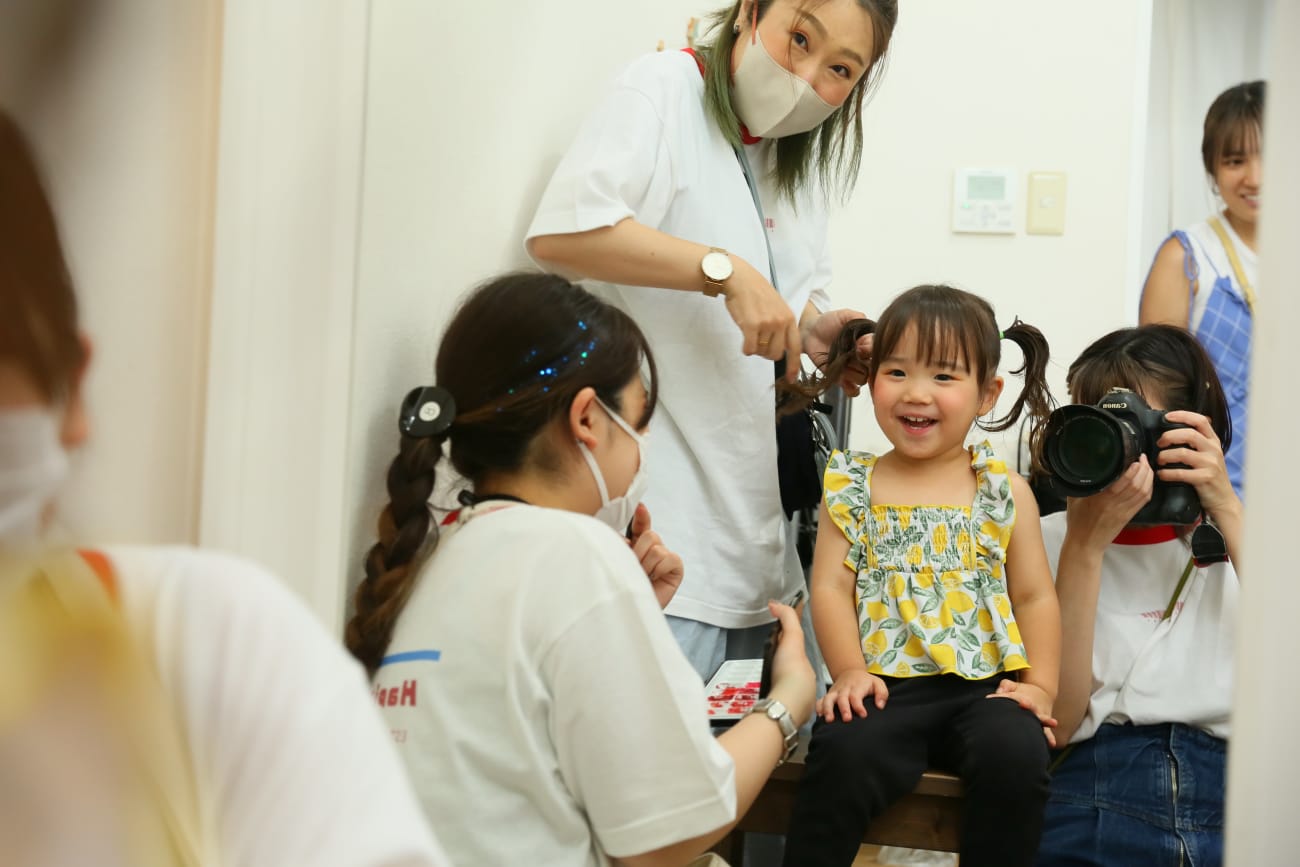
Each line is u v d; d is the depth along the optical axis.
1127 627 1.40
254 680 0.45
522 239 1.50
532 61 1.49
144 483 0.94
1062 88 2.43
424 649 0.95
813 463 1.53
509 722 0.92
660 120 1.33
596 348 1.06
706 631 1.39
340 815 0.44
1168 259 2.06
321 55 0.99
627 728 0.90
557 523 0.95
